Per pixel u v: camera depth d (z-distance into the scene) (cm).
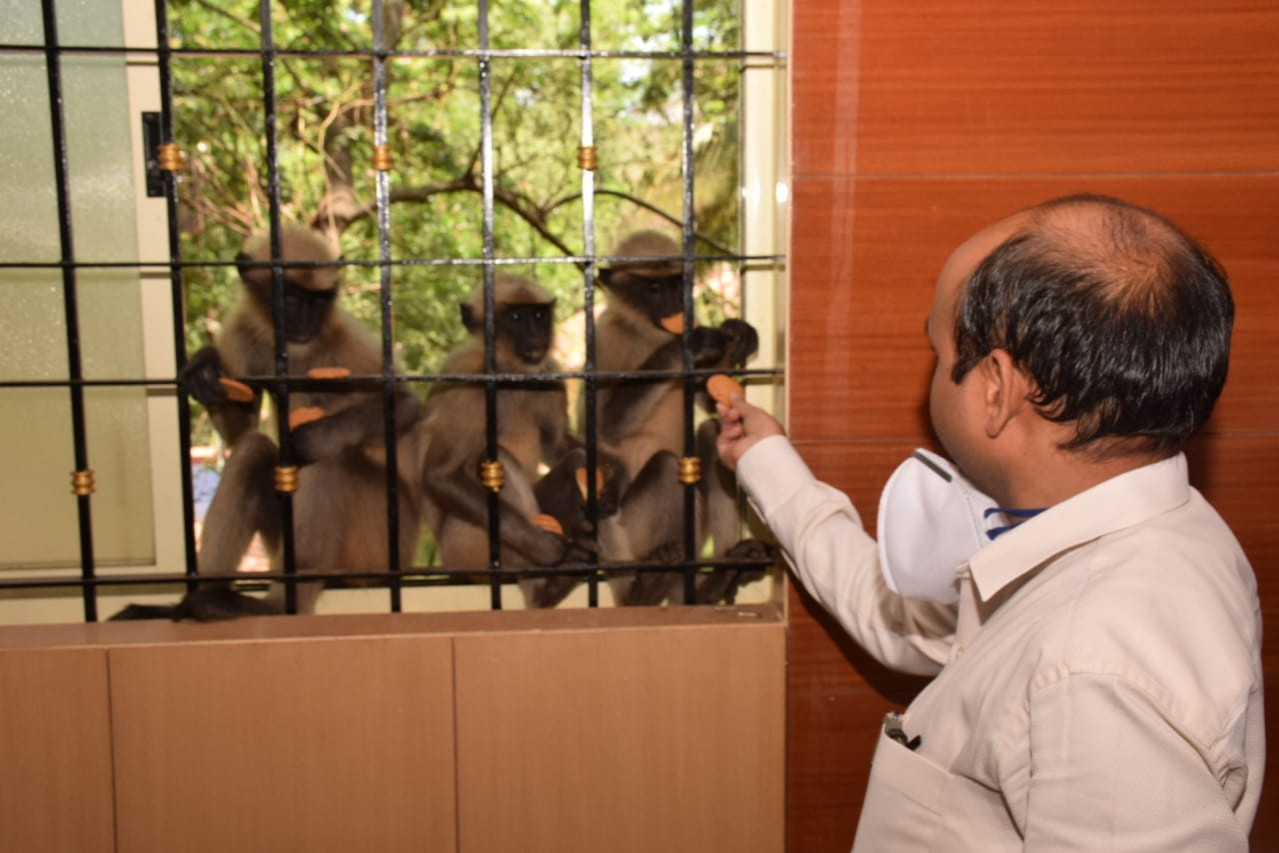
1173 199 199
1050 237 101
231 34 349
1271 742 209
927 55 195
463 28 356
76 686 195
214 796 199
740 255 215
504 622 207
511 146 353
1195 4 194
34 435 244
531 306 317
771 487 187
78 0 235
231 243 355
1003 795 103
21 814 197
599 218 348
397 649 199
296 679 198
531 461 323
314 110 354
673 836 207
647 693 204
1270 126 198
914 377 202
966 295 106
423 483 306
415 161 358
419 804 202
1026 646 101
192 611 213
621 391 303
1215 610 96
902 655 163
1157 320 96
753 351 241
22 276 240
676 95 342
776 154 223
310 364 312
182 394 210
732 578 260
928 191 198
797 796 208
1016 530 106
